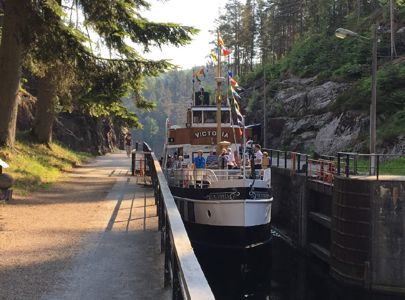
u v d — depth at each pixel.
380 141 31.84
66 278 7.02
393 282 15.63
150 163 19.38
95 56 17.08
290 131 48.31
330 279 17.52
